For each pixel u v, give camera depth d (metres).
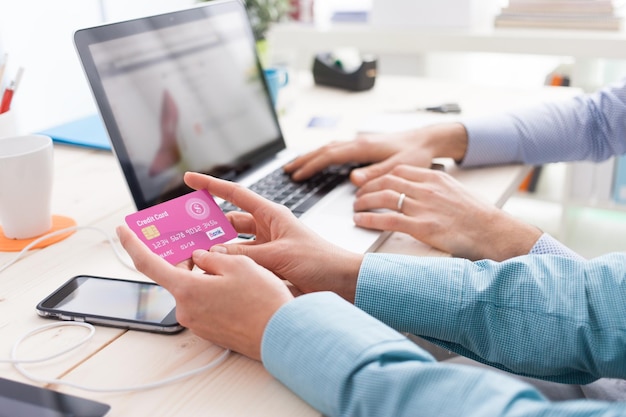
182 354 0.61
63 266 0.78
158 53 0.95
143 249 0.63
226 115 1.04
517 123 1.13
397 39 2.12
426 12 2.09
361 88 1.57
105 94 0.85
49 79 1.45
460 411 0.47
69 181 1.05
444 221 0.83
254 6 1.39
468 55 2.50
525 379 0.86
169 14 0.99
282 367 0.55
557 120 1.15
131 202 0.97
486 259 0.78
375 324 0.56
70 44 1.49
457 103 1.43
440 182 0.89
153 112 0.91
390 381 0.50
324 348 0.53
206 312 0.59
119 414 0.53
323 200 0.94
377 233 0.83
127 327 0.65
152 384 0.56
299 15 2.28
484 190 0.99
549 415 0.45
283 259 0.69
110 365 0.59
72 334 0.64
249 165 1.05
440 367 0.50
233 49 1.10
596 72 2.02
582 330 0.64
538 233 0.82
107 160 1.14
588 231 2.16
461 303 0.67
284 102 1.40
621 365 0.63
